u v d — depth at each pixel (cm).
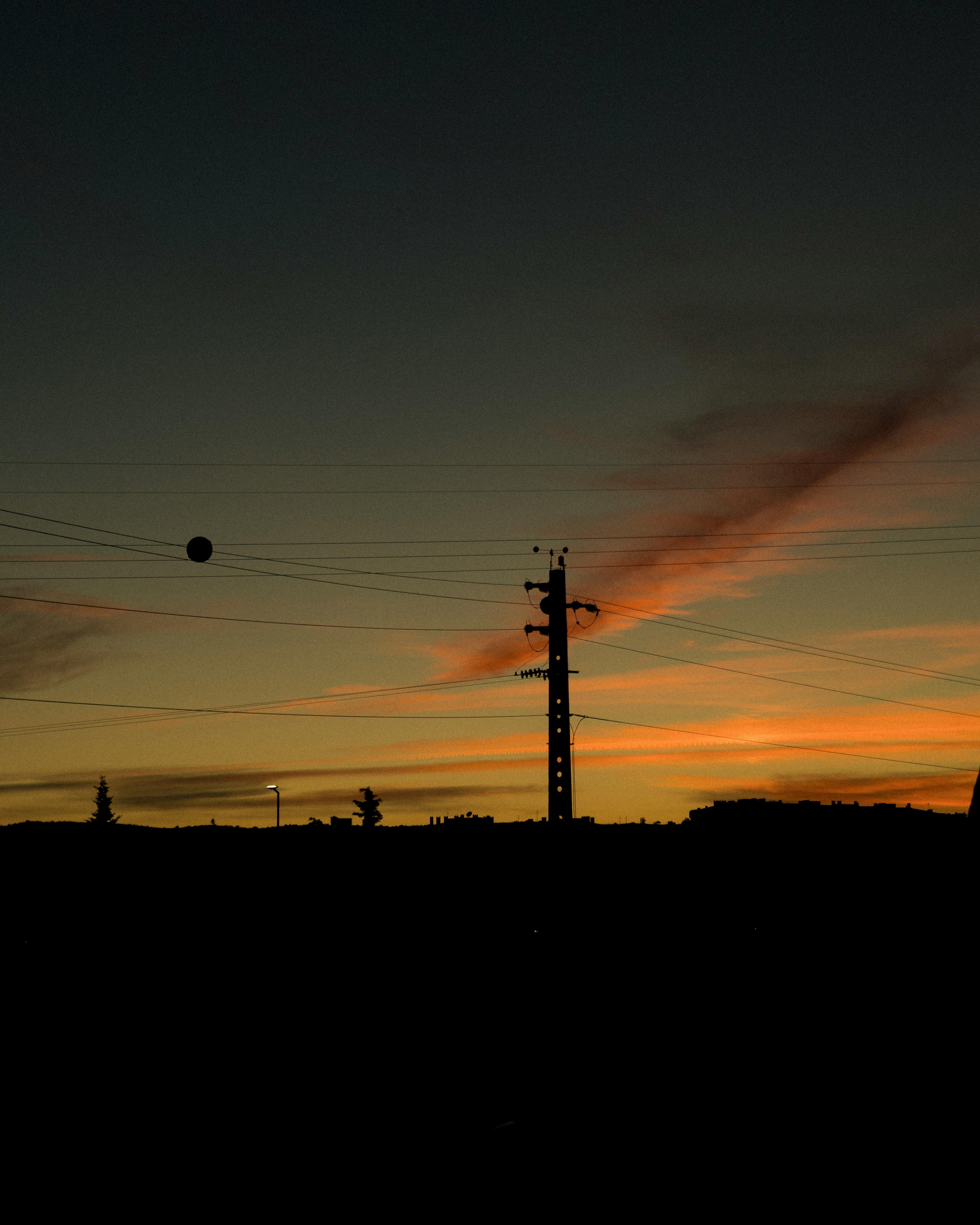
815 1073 1758
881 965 2745
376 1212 1032
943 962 2439
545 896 3381
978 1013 2209
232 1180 1196
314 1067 1983
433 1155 1269
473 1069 1967
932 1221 937
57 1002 2500
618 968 3191
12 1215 1077
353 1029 2375
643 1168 1146
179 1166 1270
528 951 3206
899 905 3016
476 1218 986
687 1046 2153
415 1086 1805
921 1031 2067
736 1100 1554
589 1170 1152
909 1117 1393
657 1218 954
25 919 3175
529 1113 1515
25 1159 1307
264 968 2888
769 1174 1111
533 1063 2005
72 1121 1541
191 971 2817
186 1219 1045
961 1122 1354
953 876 2609
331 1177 1188
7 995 2531
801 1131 1318
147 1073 1906
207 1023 2373
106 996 2570
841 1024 2277
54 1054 2052
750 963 3250
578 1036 2312
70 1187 1183
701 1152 1220
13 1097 1706
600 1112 1502
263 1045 2181
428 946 3206
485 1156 1243
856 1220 940
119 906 3331
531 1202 1034
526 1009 2683
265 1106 1647
